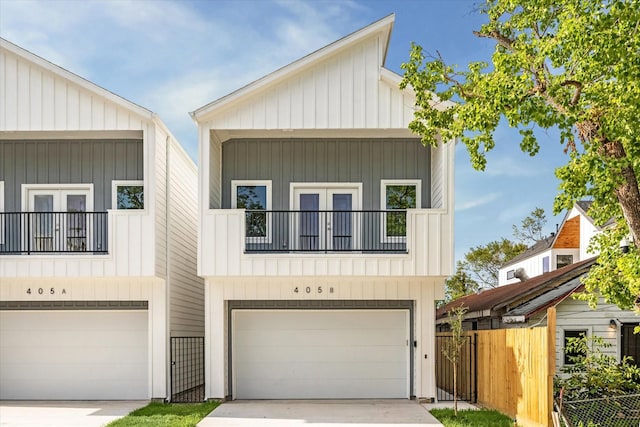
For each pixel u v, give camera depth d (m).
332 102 12.01
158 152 12.38
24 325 12.98
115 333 12.95
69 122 12.11
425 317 12.47
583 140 8.67
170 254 13.02
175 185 13.70
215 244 11.84
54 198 13.24
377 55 12.08
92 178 13.23
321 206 13.30
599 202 8.90
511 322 13.41
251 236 13.02
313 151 13.36
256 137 13.32
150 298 12.67
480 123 8.59
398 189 13.28
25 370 12.89
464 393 13.09
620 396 8.41
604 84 8.04
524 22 8.95
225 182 13.30
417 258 11.78
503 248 38.12
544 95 8.44
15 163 13.28
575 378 9.62
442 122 9.88
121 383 12.82
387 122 11.95
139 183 13.17
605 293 10.14
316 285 12.51
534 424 9.23
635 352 12.42
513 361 10.27
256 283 12.45
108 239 11.90
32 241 12.95
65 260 11.83
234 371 12.77
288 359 12.90
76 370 12.88
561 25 7.77
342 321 12.98
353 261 11.79
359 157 13.33
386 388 12.83
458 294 38.22
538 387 9.12
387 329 12.95
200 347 15.40
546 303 12.55
